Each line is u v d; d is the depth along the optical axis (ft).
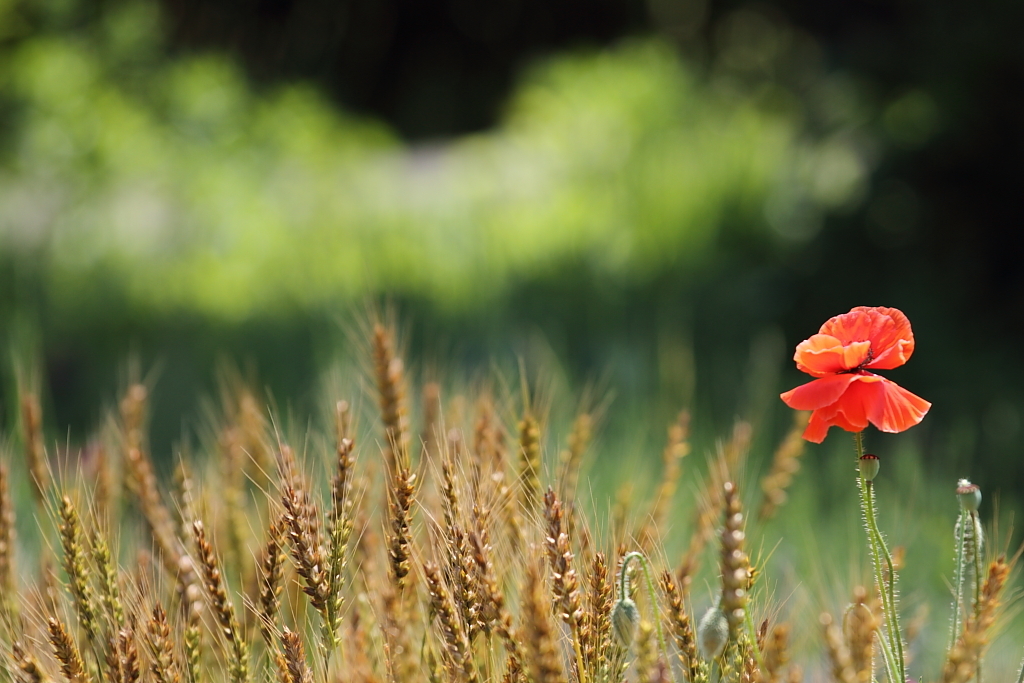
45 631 5.62
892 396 4.73
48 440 16.15
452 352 22.58
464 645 4.96
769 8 47.73
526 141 43.60
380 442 6.98
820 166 30.50
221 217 33.22
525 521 6.02
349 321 23.94
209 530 7.09
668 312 26.32
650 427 15.90
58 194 31.91
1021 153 24.32
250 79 55.01
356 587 6.29
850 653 4.40
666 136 38.73
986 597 5.06
